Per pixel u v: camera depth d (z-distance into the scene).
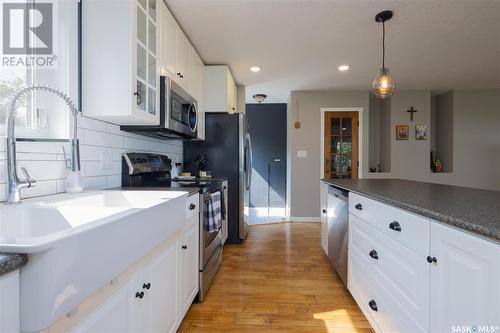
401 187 1.97
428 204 1.15
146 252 0.97
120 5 1.47
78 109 1.47
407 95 4.56
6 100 1.19
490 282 0.73
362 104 4.54
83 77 1.49
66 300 0.57
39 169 1.27
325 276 2.36
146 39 1.70
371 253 1.50
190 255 1.71
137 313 1.03
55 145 1.35
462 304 0.83
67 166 1.40
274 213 5.28
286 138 5.51
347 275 1.98
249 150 3.55
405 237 1.17
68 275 0.58
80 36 1.48
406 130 4.55
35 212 1.02
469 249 0.81
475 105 4.53
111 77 1.47
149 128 1.90
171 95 1.97
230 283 2.21
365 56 3.13
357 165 4.55
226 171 3.31
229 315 1.75
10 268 0.49
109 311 0.85
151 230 1.01
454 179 4.54
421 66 3.44
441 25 2.42
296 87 4.37
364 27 2.47
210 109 3.37
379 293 1.42
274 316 1.75
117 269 0.77
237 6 2.13
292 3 2.10
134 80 1.50
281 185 5.50
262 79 3.95
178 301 1.49
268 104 5.52
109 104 1.48
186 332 1.58
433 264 0.97
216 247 2.34
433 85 4.29
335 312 1.80
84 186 1.51
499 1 2.06
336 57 3.13
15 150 1.06
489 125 4.52
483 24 2.40
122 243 0.80
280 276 2.35
